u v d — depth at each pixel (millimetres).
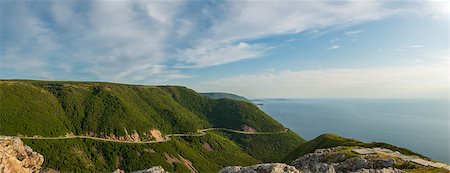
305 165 117188
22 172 58281
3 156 55594
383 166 90188
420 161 90312
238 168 64750
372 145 162125
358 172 72375
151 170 61375
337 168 94812
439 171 77562
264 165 63125
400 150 138750
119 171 74562
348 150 120625
